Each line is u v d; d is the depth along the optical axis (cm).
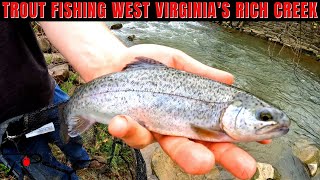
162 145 23
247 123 22
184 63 27
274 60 105
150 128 24
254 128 22
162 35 119
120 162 44
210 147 22
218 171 46
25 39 24
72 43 26
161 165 45
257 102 23
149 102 24
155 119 23
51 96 28
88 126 26
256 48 115
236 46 115
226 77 26
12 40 23
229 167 21
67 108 27
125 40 108
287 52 111
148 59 25
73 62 26
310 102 81
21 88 25
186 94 24
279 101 80
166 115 23
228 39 122
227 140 23
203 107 23
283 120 22
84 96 26
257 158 54
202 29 131
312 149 59
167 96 24
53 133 35
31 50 25
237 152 21
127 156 44
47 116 27
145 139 21
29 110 26
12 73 24
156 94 24
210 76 26
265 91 84
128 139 21
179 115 23
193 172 20
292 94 84
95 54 26
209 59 102
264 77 92
